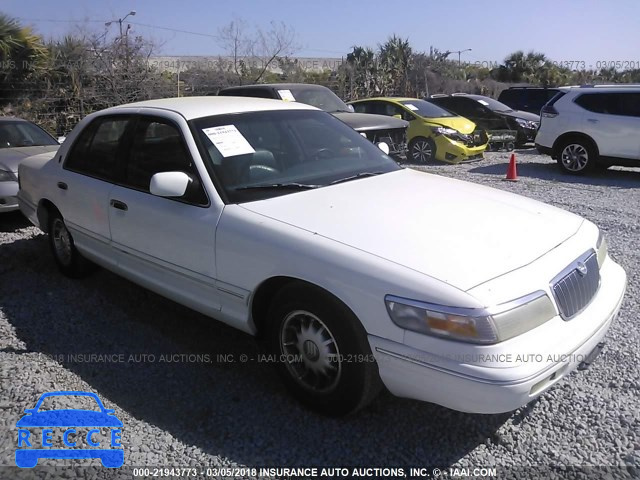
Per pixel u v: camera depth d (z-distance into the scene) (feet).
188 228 11.82
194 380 11.84
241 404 11.00
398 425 10.35
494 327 8.45
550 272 9.53
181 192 11.54
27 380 11.59
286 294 10.43
